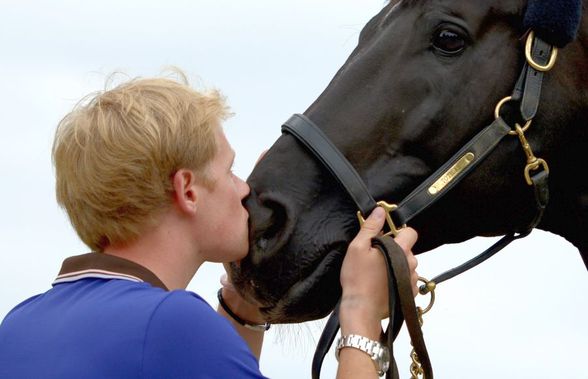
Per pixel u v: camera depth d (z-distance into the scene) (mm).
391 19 2951
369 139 2812
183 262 2182
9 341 2062
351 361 2301
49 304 2084
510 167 2854
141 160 2082
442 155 2814
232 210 2248
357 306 2418
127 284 2033
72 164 2119
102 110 2137
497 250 3004
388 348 2424
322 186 2770
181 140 2121
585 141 2941
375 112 2830
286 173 2771
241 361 1957
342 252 2738
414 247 2922
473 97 2822
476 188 2842
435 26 2852
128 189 2084
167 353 1901
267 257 2684
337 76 2973
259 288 2699
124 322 1934
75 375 1899
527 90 2830
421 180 2814
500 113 2834
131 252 2146
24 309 2139
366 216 2744
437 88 2822
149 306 1946
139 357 1895
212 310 2002
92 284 2072
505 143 2846
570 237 3174
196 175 2164
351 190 2740
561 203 3084
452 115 2816
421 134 2809
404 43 2881
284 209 2715
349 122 2826
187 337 1917
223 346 1943
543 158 2891
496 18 2861
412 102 2830
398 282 2424
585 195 3021
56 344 1966
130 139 2082
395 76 2855
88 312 1984
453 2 2859
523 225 2955
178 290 1993
